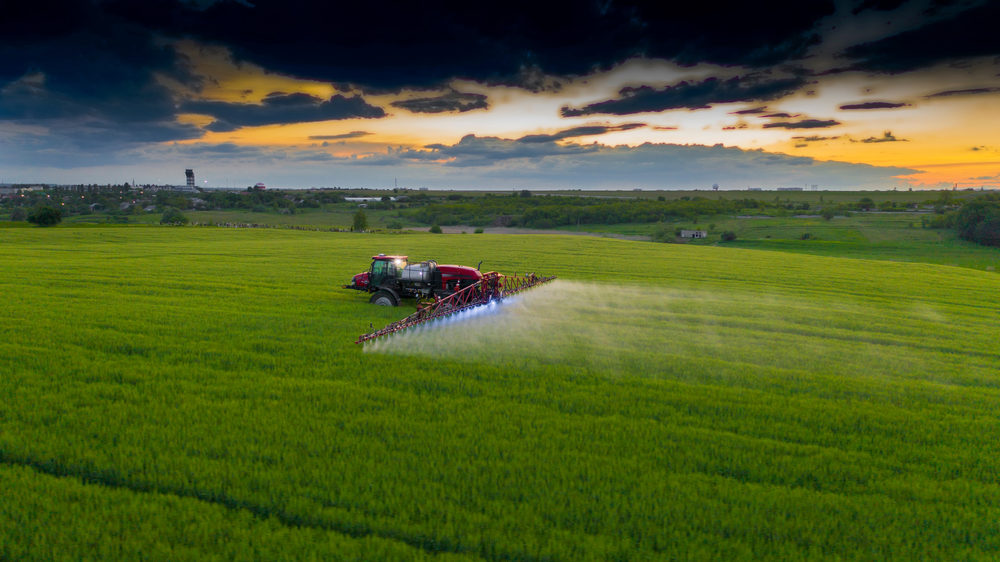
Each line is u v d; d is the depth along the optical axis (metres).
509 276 30.89
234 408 9.44
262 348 13.69
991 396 11.57
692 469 7.59
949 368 14.09
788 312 22.89
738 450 8.23
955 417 10.06
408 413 9.35
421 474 7.19
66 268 32.06
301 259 40.84
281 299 21.86
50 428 8.47
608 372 12.25
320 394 10.27
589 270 39.25
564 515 6.35
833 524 6.34
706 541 5.98
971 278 41.88
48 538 5.86
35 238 60.78
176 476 7.05
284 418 9.01
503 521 6.17
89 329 15.34
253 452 7.71
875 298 29.33
